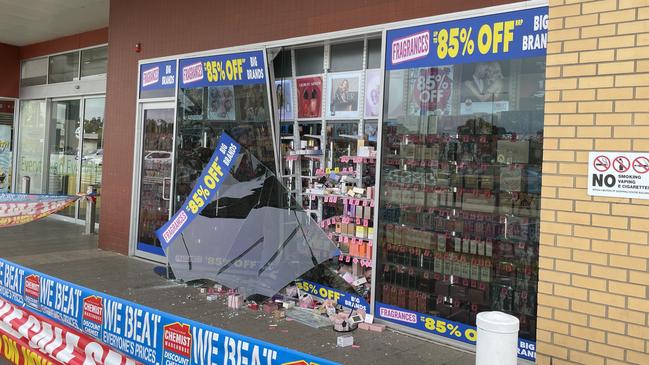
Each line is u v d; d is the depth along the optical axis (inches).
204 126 291.1
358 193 227.9
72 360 136.9
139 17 332.2
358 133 243.0
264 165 241.1
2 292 177.9
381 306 211.5
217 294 245.8
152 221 320.5
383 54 213.8
